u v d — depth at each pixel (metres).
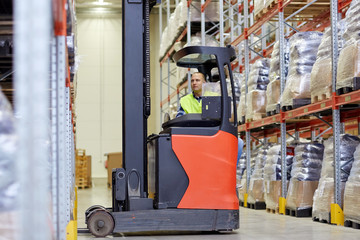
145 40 5.99
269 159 8.63
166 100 17.48
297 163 7.68
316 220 7.00
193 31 13.28
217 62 5.80
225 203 5.67
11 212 1.79
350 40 6.05
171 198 5.59
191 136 5.68
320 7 8.73
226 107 5.79
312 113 7.52
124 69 5.88
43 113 1.64
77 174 19.11
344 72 6.07
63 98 2.77
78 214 8.78
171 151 5.64
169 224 5.52
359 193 5.87
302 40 7.50
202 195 5.63
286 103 7.67
